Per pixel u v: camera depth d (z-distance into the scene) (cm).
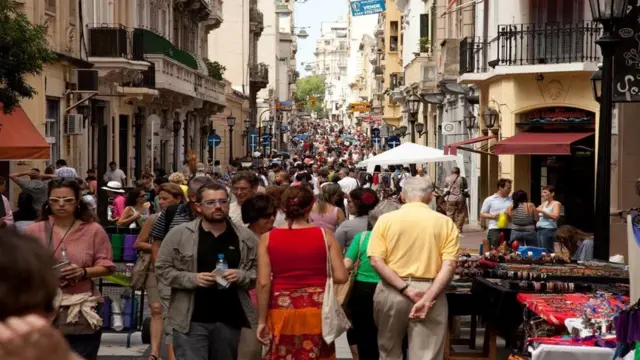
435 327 988
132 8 4112
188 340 892
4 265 319
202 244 898
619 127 2514
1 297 318
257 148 9200
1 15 1819
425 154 2997
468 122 3962
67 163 3138
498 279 1214
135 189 1761
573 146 2952
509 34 3064
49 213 934
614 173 2523
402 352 1056
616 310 1021
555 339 998
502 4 3191
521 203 1934
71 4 3145
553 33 3033
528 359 1011
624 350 839
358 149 10294
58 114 3027
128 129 4081
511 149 2822
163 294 954
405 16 7112
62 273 880
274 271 909
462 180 3300
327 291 908
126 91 3875
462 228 3384
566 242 1473
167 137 4962
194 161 3462
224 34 8544
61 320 890
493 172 3578
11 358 297
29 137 2372
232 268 898
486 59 3391
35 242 329
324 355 916
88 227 912
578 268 1227
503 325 1173
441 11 4784
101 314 1351
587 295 1143
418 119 6119
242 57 8556
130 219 1611
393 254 992
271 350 905
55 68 2955
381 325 1007
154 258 1132
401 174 4544
